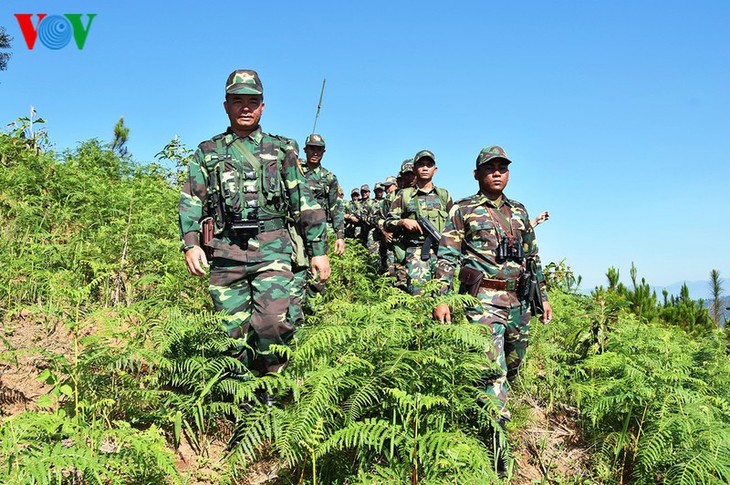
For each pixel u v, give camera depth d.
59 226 8.20
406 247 8.39
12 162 9.58
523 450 4.96
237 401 3.81
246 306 4.37
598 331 6.59
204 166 4.40
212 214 4.40
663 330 7.56
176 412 3.90
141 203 8.32
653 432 4.51
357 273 8.84
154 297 5.52
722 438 4.29
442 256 4.98
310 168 8.68
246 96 4.40
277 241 4.40
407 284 8.20
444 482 3.20
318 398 3.30
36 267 5.82
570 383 5.94
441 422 3.63
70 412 3.60
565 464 4.92
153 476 3.09
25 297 5.54
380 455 3.81
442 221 8.27
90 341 3.72
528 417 5.35
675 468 4.20
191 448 3.90
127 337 4.13
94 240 6.80
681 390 4.73
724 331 9.52
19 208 7.75
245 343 4.21
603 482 4.66
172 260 6.34
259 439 3.38
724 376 5.82
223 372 4.23
